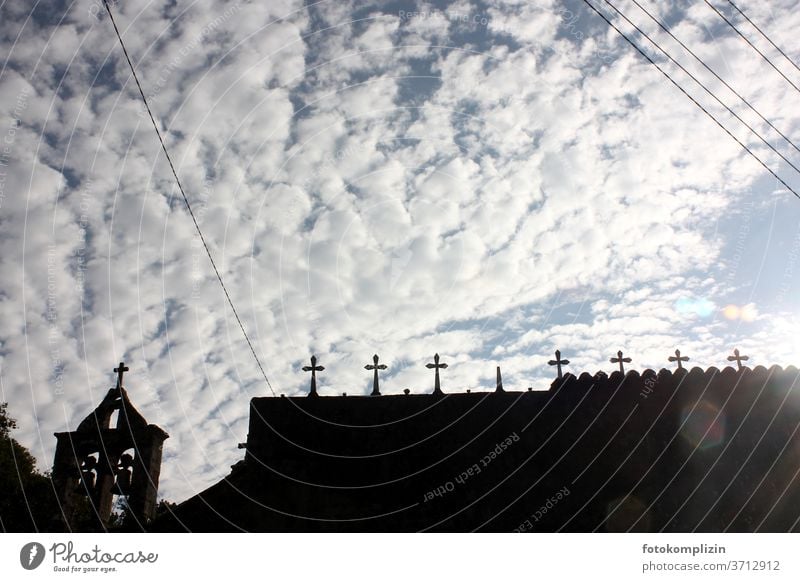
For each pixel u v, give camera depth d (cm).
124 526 1277
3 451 1947
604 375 1478
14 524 1360
